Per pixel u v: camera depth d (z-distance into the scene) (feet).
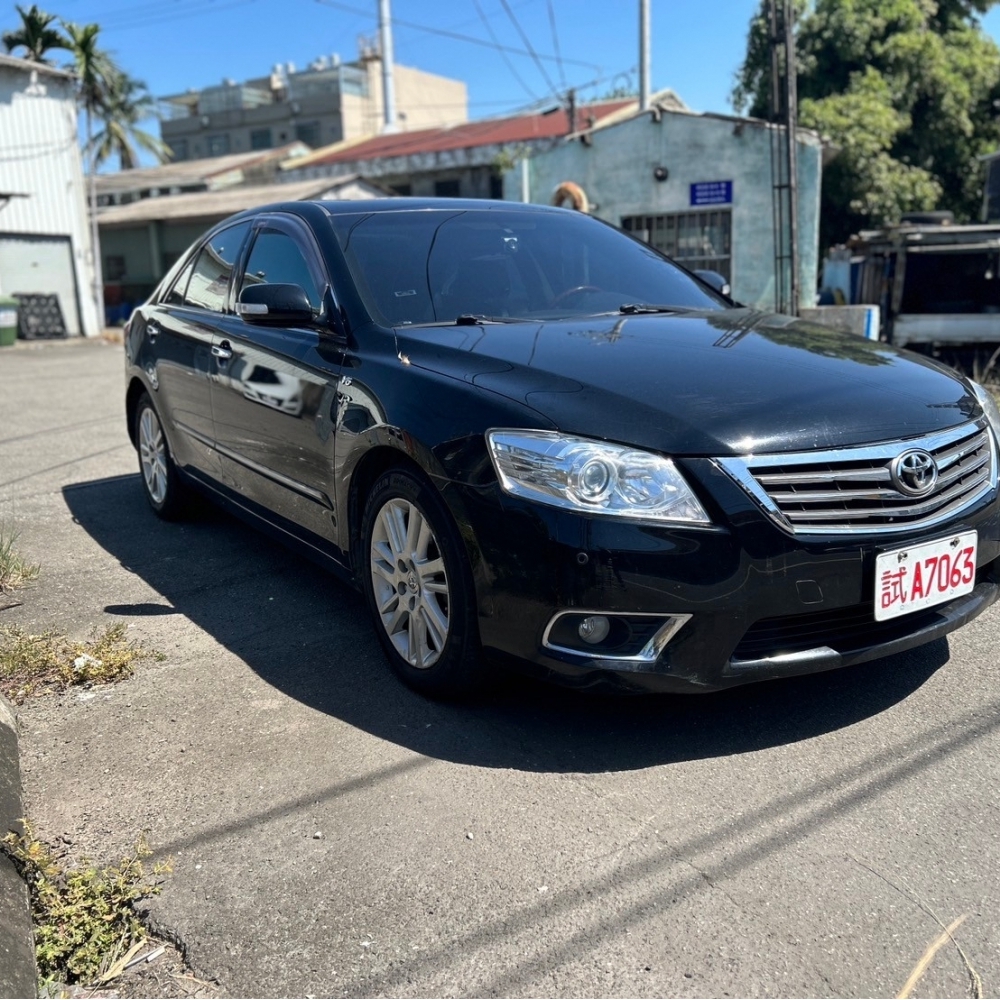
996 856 7.57
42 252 72.84
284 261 13.29
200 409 14.82
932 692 10.21
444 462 9.15
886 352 11.02
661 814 8.20
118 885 7.37
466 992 6.35
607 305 12.82
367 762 9.10
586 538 8.29
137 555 15.55
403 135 99.81
